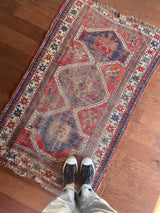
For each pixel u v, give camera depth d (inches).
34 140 52.0
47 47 55.1
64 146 52.5
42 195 50.9
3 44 54.4
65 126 53.0
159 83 55.8
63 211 36.8
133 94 54.9
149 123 54.5
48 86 54.0
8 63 54.0
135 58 56.4
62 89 54.2
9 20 55.2
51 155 52.0
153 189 52.6
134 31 57.2
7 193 50.3
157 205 52.0
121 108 54.3
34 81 53.8
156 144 54.0
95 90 54.8
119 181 52.4
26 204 50.4
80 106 54.0
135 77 55.6
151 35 57.1
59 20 56.2
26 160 51.2
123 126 53.7
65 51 55.4
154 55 56.6
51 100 53.6
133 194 52.2
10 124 51.9
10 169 50.9
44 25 56.0
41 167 51.5
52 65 54.7
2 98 52.8
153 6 58.4
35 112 52.7
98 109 54.1
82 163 51.1
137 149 53.5
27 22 55.6
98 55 56.0
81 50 55.8
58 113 53.3
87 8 57.1
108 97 54.7
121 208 51.6
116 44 56.7
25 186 50.9
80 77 55.0
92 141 53.0
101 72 55.5
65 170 50.3
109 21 57.3
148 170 53.1
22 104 52.8
